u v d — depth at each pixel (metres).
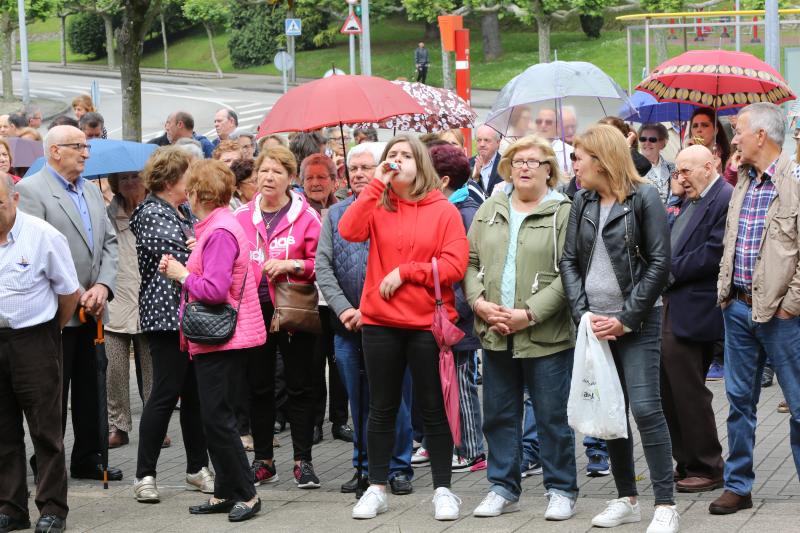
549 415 11.01
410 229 11.13
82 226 12.90
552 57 82.12
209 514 11.84
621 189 10.34
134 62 33.28
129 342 15.63
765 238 10.57
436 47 92.88
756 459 13.31
